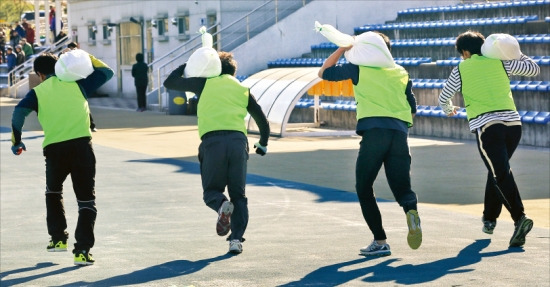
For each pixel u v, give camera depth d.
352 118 32.03
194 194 17.88
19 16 122.75
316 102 33.53
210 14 46.12
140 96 43.53
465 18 37.09
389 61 11.49
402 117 11.46
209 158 11.89
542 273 10.52
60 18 68.31
